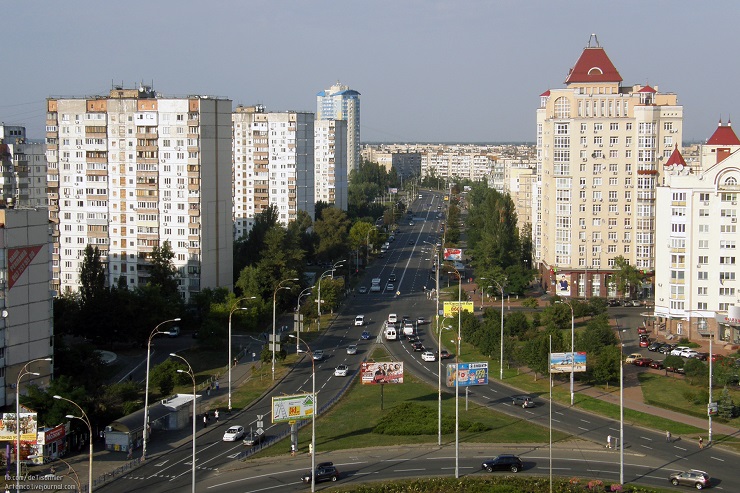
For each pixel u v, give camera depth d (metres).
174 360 193.75
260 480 133.25
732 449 149.38
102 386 169.25
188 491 128.38
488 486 127.94
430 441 152.88
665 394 184.62
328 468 133.00
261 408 176.62
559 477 133.00
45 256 169.62
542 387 192.25
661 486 130.88
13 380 163.00
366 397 183.00
